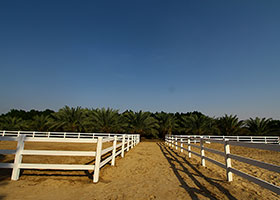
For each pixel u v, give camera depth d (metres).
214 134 28.09
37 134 22.45
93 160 7.84
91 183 4.53
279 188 2.71
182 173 5.73
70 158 8.05
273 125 26.88
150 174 5.60
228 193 3.89
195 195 3.77
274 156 11.57
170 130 29.95
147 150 12.91
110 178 5.09
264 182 3.07
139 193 3.88
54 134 23.48
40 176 5.02
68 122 24.23
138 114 28.03
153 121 28.34
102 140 4.96
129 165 7.00
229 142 4.66
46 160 7.31
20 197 3.50
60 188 4.10
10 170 5.62
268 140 24.33
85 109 27.30
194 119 27.95
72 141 4.84
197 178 5.13
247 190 4.11
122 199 3.54
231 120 27.02
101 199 3.51
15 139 4.71
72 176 5.14
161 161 8.01
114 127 25.44
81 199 3.49
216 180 4.91
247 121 27.44
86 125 24.73
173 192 3.95
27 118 40.06
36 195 3.63
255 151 14.52
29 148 11.65
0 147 12.75
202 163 6.92
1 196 3.51
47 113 42.53
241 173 3.95
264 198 3.62
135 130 27.67
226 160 4.82
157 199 3.55
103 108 25.61
